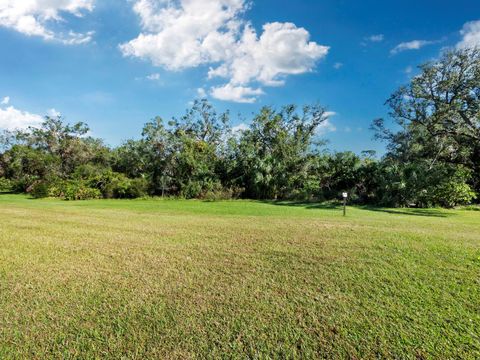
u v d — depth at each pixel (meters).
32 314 3.12
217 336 2.77
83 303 3.37
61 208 12.93
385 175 17.47
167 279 4.07
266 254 5.25
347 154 20.08
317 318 3.06
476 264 4.68
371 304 3.35
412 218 10.73
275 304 3.36
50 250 5.49
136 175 25.56
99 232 7.19
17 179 27.53
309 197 19.41
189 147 23.94
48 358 2.46
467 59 17.25
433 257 5.05
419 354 2.50
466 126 19.02
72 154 29.08
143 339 2.72
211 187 21.42
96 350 2.56
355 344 2.64
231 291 3.70
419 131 22.58
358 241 6.20
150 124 24.39
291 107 24.94
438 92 18.42
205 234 6.95
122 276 4.18
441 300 3.44
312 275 4.23
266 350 2.57
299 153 22.73
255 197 21.20
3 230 7.42
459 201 16.84
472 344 2.61
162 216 10.37
